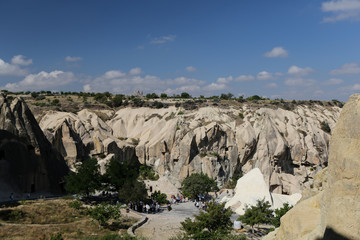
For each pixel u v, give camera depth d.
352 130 10.39
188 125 84.44
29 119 56.16
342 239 9.93
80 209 41.50
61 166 58.66
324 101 122.75
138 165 81.62
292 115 95.25
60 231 31.22
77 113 92.12
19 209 36.16
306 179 82.94
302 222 14.64
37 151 53.94
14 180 49.69
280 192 79.38
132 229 34.03
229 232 29.27
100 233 32.12
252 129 85.56
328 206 11.29
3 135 50.62
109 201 48.44
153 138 85.00
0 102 53.53
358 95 10.72
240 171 83.19
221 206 30.53
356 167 9.96
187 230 29.61
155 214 45.06
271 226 39.97
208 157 78.19
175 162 78.94
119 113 98.81
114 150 78.69
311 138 87.62
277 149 82.75
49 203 42.34
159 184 65.44
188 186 60.03
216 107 94.25
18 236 28.33
